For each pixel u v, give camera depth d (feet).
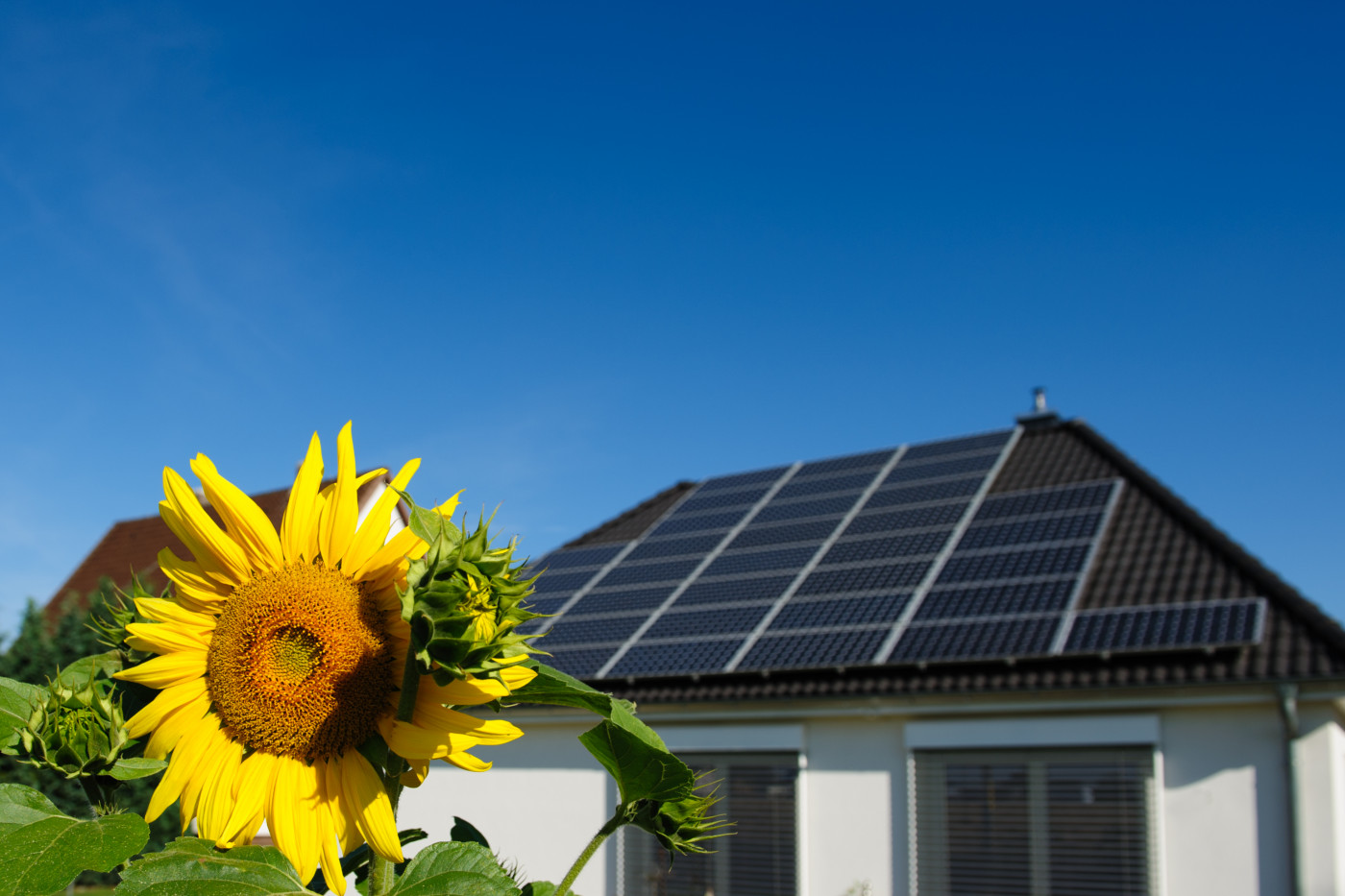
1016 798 38.70
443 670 5.46
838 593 49.67
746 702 43.45
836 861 41.78
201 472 6.48
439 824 50.88
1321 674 34.22
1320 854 34.32
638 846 45.80
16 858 4.78
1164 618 39.37
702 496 75.82
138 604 6.39
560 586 63.36
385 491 6.49
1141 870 35.78
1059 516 52.03
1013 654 39.14
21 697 6.14
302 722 6.11
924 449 71.00
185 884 5.04
